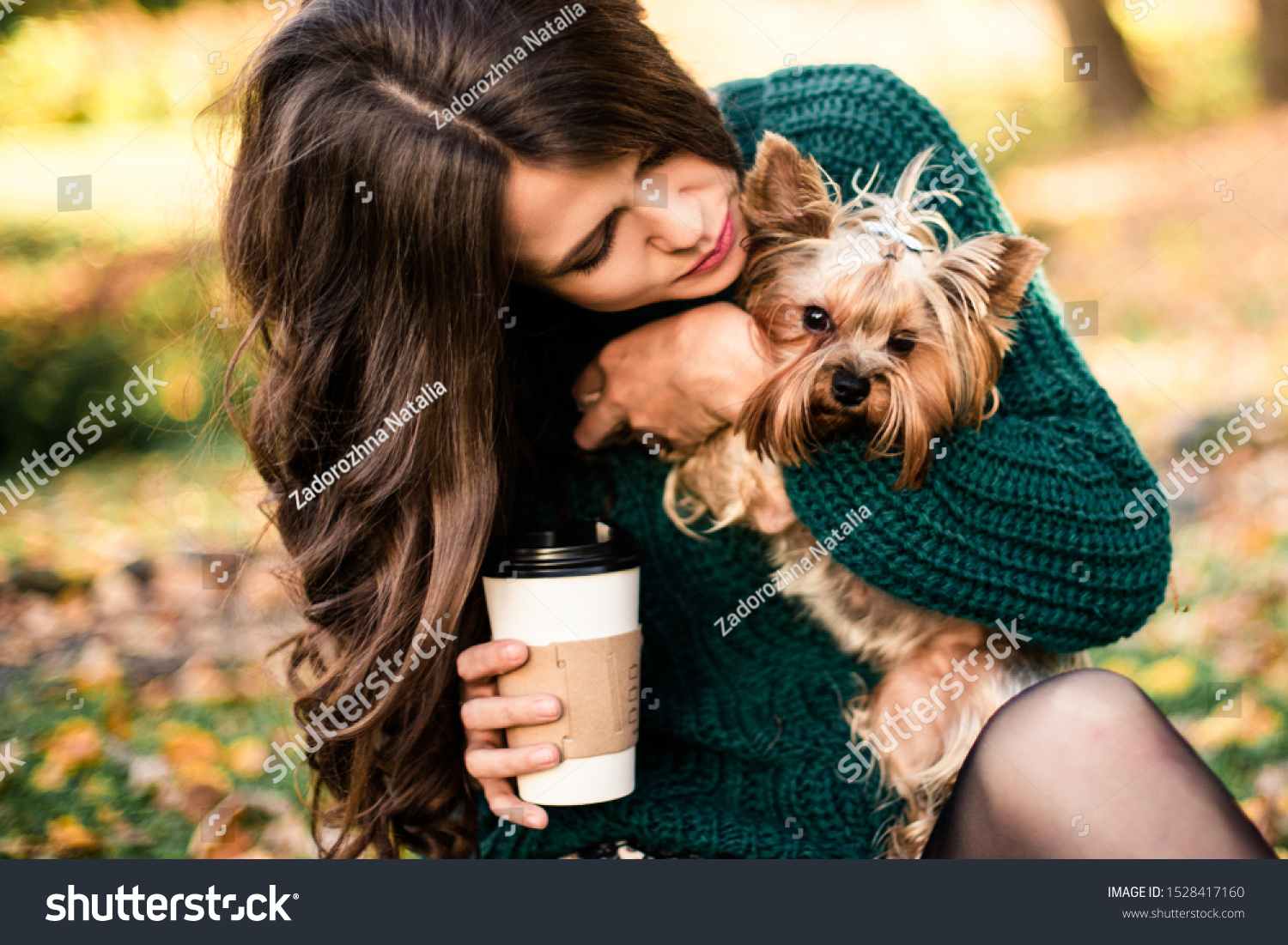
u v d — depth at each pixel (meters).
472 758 1.78
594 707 1.72
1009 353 1.99
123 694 3.72
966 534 1.81
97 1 6.13
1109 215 7.34
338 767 1.97
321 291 1.73
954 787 1.78
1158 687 3.42
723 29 3.92
